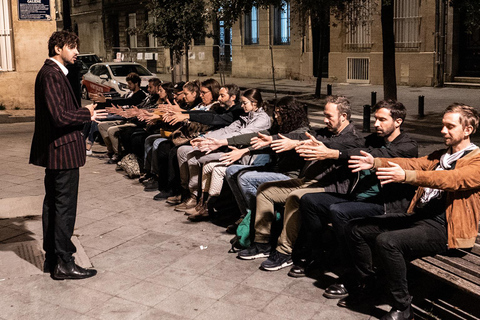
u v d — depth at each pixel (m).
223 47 27.31
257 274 4.86
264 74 26.20
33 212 6.70
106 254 5.34
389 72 13.68
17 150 10.49
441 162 3.99
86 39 40.47
